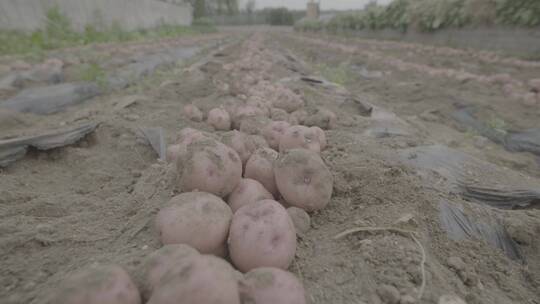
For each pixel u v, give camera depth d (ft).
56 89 3.48
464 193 1.62
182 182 1.19
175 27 17.97
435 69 6.11
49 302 0.67
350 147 2.07
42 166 1.92
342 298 0.92
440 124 3.66
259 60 6.31
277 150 1.97
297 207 1.24
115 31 10.61
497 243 1.26
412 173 1.68
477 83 5.04
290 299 0.78
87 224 1.25
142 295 0.76
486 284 1.09
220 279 0.69
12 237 1.10
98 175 1.85
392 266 1.02
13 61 4.99
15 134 2.27
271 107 2.89
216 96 3.69
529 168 2.60
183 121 2.73
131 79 4.60
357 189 1.47
